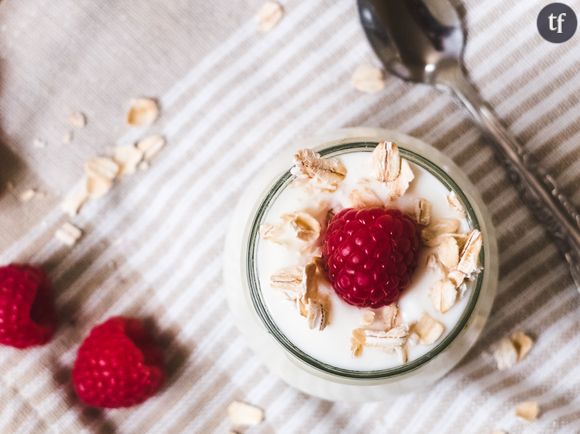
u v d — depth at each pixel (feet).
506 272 0.76
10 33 0.77
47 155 0.78
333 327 0.65
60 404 0.77
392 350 0.65
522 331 0.76
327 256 0.63
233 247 0.72
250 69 0.78
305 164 0.64
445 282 0.65
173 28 0.78
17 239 0.78
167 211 0.78
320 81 0.77
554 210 0.73
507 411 0.75
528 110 0.76
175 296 0.78
